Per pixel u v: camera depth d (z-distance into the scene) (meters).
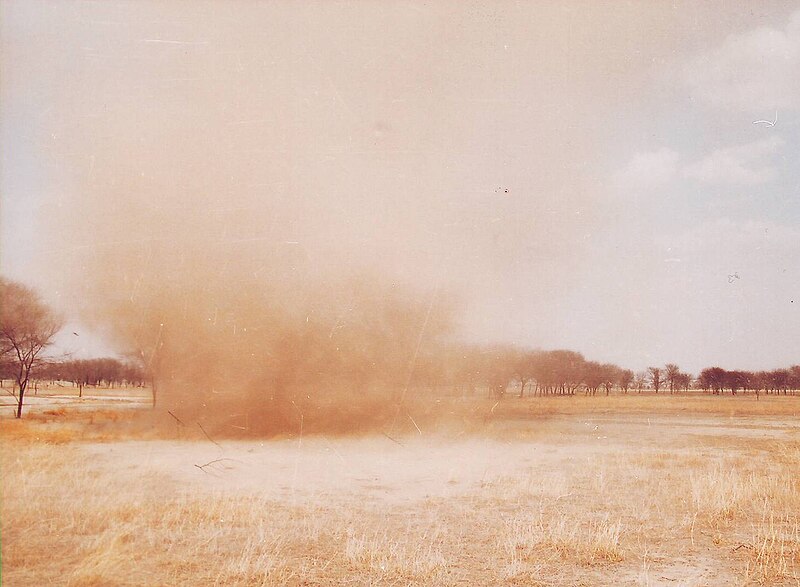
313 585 4.92
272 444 14.60
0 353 18.00
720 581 5.14
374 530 6.71
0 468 9.45
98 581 4.93
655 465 11.52
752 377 51.28
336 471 10.82
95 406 21.77
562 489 9.10
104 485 8.54
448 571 5.32
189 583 4.91
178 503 7.65
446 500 8.36
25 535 6.11
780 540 6.32
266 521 7.02
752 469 10.88
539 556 5.80
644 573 5.31
